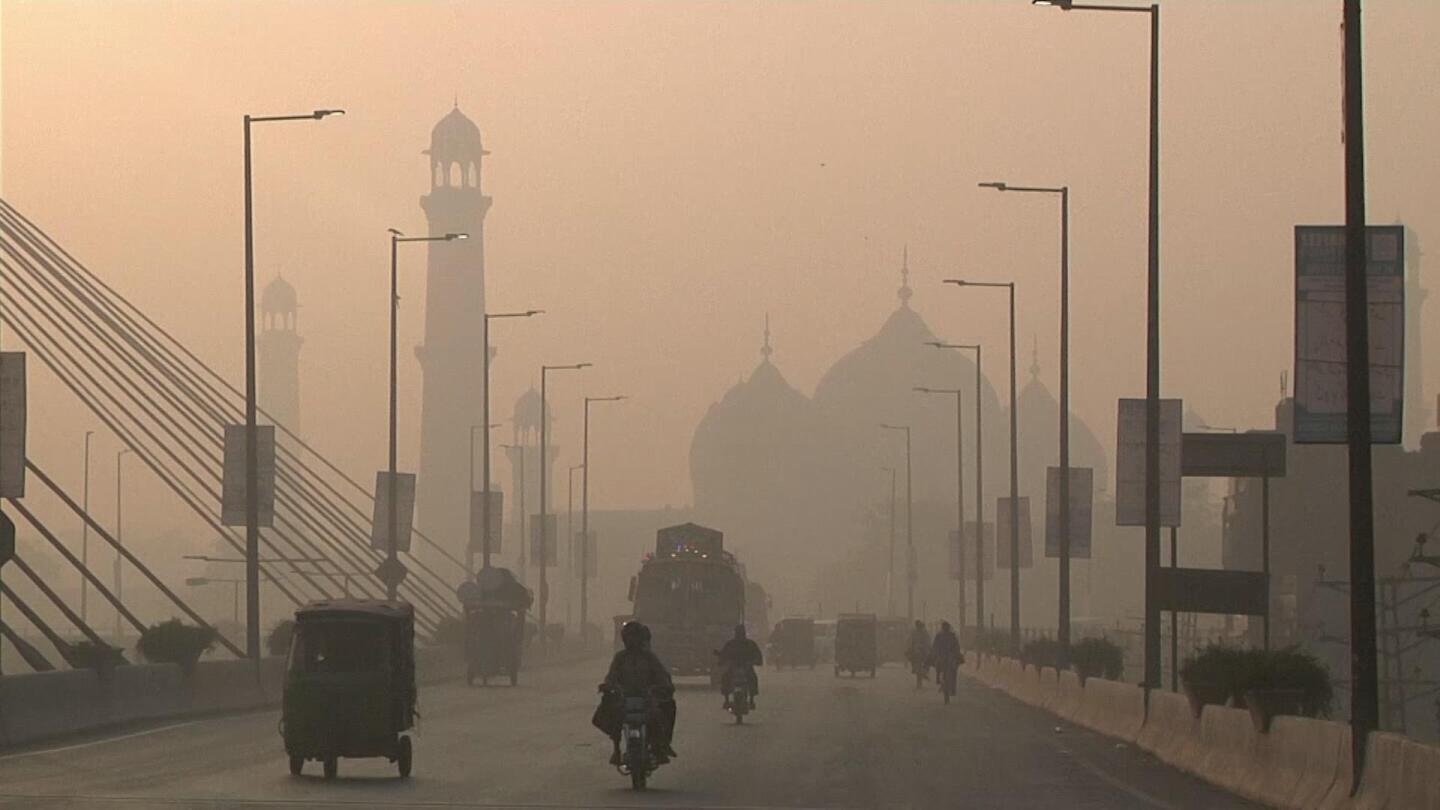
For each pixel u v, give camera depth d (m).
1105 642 93.00
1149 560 64.00
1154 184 67.62
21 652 68.62
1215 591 62.97
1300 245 40.16
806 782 46.28
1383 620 87.12
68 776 46.28
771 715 80.38
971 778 47.91
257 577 85.50
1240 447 72.88
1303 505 130.75
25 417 57.09
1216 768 46.97
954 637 94.81
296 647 46.97
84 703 65.12
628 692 45.22
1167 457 69.31
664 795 42.47
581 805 39.91
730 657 74.69
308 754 46.41
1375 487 124.38
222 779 45.69
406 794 42.12
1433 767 31.72
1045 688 90.81
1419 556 87.00
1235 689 49.38
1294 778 40.28
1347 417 37.84
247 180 85.31
